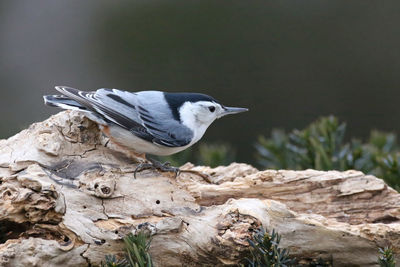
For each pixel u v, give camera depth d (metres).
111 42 14.66
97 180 6.34
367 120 13.62
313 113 13.75
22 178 6.14
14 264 5.76
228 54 14.60
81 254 5.95
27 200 6.02
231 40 14.84
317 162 8.34
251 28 15.02
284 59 14.57
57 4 15.03
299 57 14.42
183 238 6.14
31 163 6.46
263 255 5.69
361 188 7.00
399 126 13.58
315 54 14.45
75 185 6.31
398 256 6.39
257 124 13.81
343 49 14.67
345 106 13.86
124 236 5.93
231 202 6.43
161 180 6.66
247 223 6.13
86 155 6.87
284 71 14.40
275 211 6.28
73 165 6.65
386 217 6.94
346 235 6.30
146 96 7.89
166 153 8.01
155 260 6.14
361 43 14.54
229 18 15.12
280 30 14.98
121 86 13.95
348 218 6.97
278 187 7.08
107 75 14.03
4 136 12.65
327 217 6.99
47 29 14.64
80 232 6.00
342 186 7.05
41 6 14.95
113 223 6.15
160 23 14.97
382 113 13.76
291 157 8.88
